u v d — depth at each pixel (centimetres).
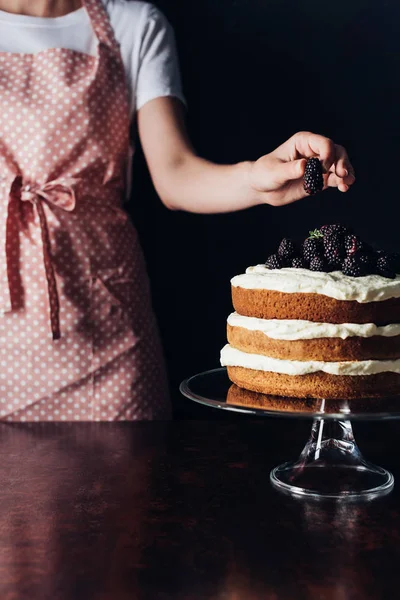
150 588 70
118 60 135
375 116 164
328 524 81
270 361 93
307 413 84
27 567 73
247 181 116
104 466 96
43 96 130
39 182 130
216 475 93
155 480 92
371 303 92
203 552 76
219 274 169
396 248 166
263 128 165
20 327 129
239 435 107
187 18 163
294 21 162
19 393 131
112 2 138
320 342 92
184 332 171
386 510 83
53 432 109
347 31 162
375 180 165
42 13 135
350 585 70
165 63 138
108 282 131
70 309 129
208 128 166
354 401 91
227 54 164
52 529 80
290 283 93
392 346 93
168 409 139
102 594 69
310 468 92
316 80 163
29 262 128
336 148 102
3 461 98
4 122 130
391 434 107
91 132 131
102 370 131
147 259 170
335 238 98
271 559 74
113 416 131
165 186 132
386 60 162
